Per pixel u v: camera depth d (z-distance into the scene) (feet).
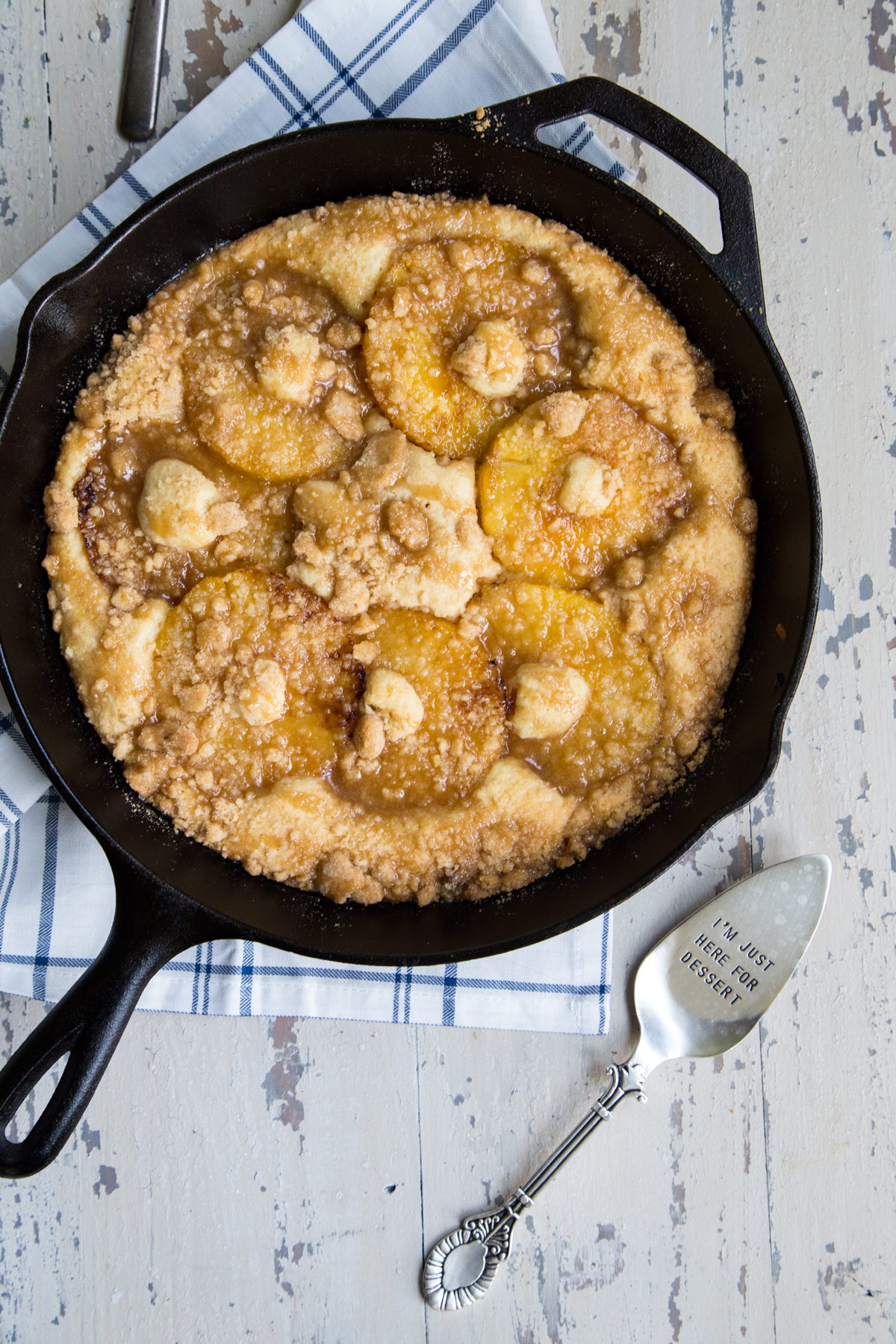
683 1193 2.62
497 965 2.59
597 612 2.47
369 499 2.45
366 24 2.54
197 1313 2.60
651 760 2.48
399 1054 2.62
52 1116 2.25
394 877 2.47
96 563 2.47
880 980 2.63
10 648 2.37
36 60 2.59
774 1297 2.62
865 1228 2.62
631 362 2.47
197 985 2.58
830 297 2.64
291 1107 2.61
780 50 2.64
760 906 2.59
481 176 2.48
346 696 2.47
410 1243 2.61
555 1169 2.56
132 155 2.60
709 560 2.48
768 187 2.64
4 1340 2.58
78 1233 2.60
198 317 2.48
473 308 2.48
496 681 2.47
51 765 2.34
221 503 2.46
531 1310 2.61
